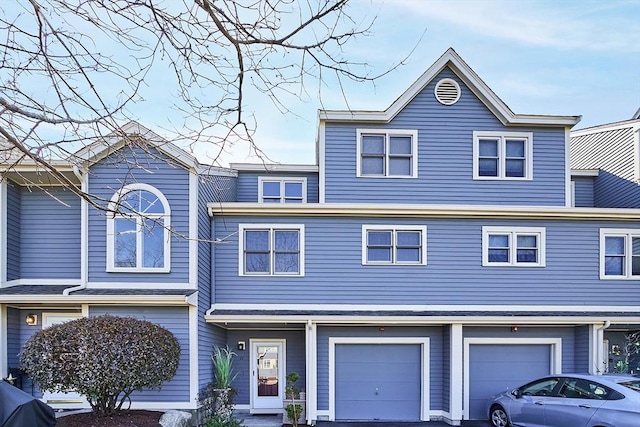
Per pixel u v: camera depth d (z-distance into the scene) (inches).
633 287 600.7
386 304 581.0
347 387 579.5
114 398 462.6
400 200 609.3
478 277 589.0
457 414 547.8
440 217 592.4
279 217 587.5
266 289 579.5
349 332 579.8
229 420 490.9
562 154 625.6
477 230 594.6
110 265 521.3
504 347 590.6
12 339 530.6
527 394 464.1
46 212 570.6
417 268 586.6
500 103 613.9
